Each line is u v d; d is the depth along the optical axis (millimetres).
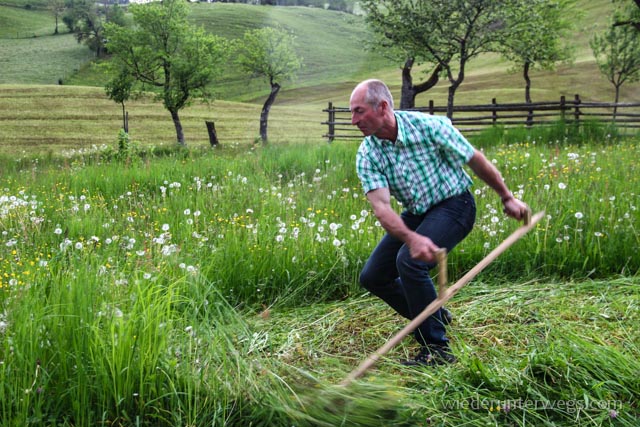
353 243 6031
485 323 4699
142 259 5488
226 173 10977
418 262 4059
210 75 35188
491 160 10828
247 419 3385
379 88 3932
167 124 47594
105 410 3369
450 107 22141
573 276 5656
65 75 83875
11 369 3361
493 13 20203
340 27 109312
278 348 4395
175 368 3537
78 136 43031
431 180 4082
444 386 3668
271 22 106375
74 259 4750
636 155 11016
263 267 5633
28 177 11508
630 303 4773
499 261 5828
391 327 4738
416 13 20562
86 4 119438
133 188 9742
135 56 34750
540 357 3764
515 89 58219
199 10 115000
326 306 5250
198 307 4402
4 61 91500
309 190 9008
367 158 4059
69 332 3523
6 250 5875
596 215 6449
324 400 3350
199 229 6977
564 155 11289
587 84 55000
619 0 27453
